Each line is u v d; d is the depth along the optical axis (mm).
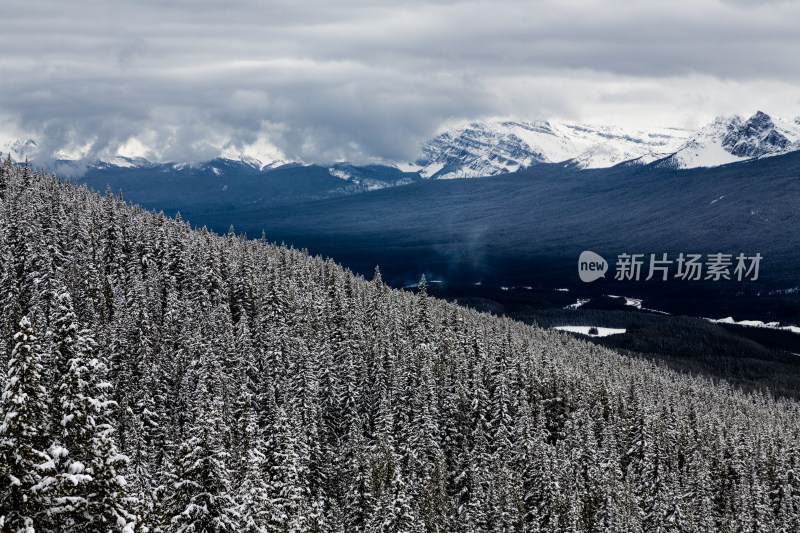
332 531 81812
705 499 119875
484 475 95562
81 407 33031
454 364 127500
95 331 94625
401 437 101500
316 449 91688
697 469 126250
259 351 114812
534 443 102562
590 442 110938
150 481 77000
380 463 84312
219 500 48406
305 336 120125
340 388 110688
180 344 106062
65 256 125688
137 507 38438
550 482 93375
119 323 95250
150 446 87000
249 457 57062
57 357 33594
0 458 29203
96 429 33625
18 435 29609
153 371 94375
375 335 127938
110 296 113438
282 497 61344
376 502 80625
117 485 33188
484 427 116438
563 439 126000
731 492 131125
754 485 124688
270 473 66000
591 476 102375
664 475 120125
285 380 101125
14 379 30000
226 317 116875
